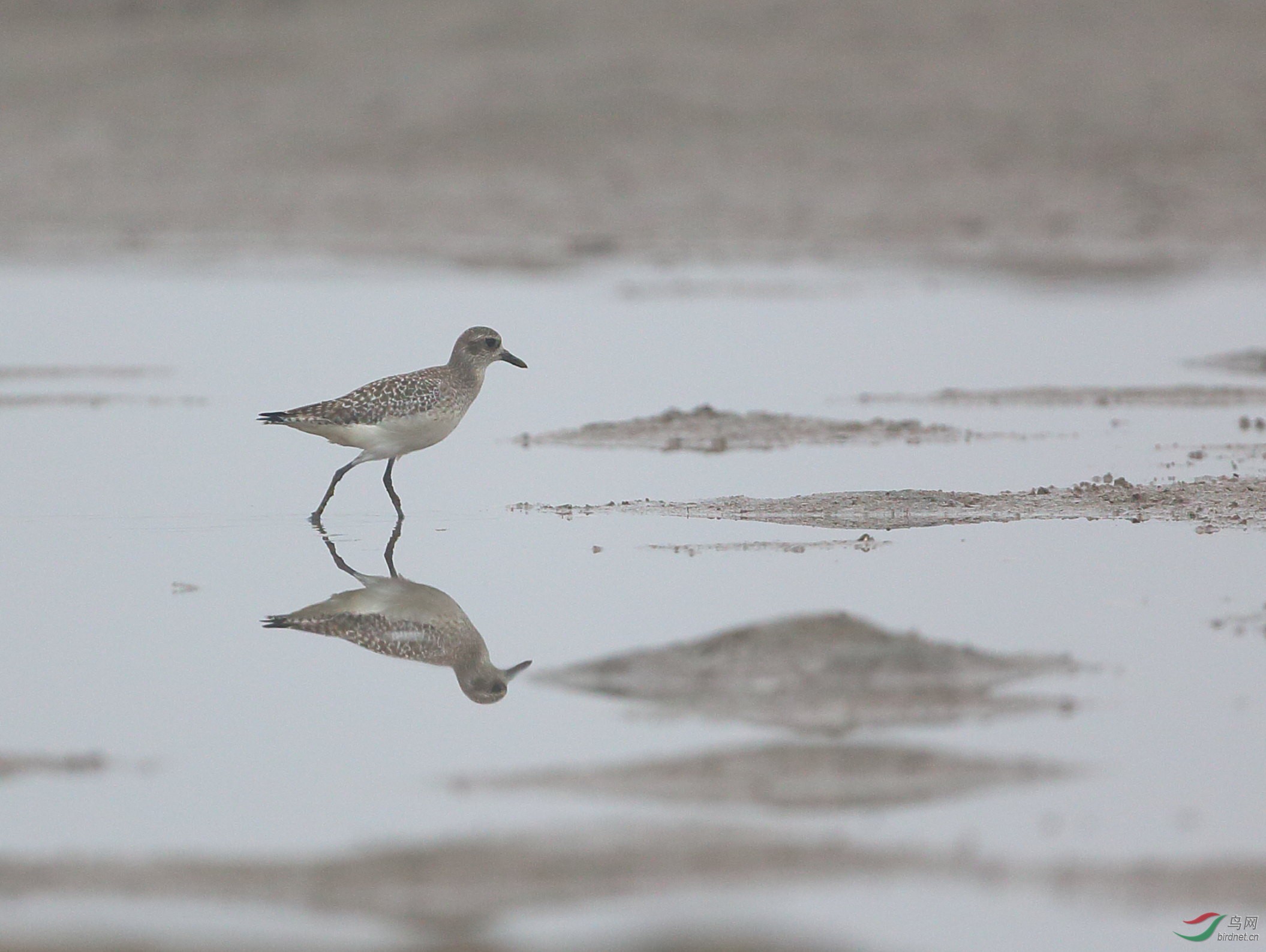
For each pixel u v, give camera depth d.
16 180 49.12
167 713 9.95
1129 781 8.42
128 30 66.69
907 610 11.64
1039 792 8.27
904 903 7.05
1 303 32.16
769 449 18.83
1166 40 57.34
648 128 51.09
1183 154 46.75
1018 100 51.88
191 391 23.06
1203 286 33.16
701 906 6.99
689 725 9.24
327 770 8.84
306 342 27.27
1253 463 17.30
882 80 54.38
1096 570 12.83
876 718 9.26
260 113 55.56
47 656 11.21
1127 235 38.91
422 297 32.28
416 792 8.46
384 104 55.09
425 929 6.78
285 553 14.25
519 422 21.02
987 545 13.77
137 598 12.77
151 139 53.66
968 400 22.17
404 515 15.78
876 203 43.09
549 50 59.25
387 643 11.47
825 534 14.41
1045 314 30.14
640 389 23.31
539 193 45.59
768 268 35.88
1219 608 11.70
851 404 21.95
